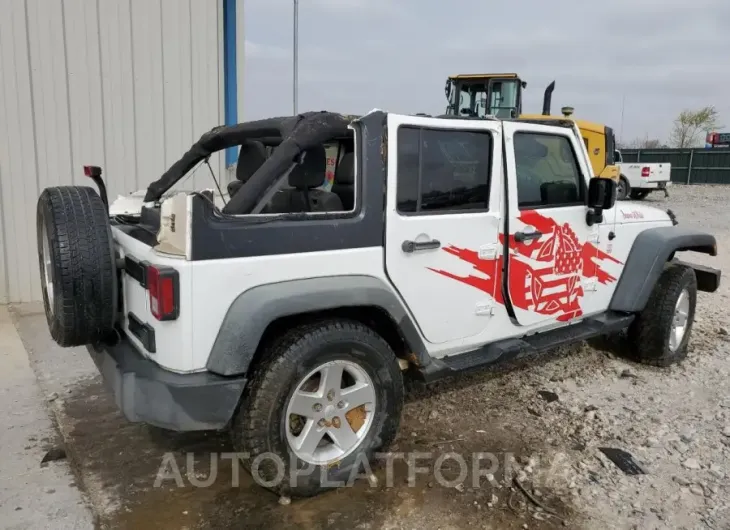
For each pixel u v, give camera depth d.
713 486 3.27
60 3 6.38
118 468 3.38
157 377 2.73
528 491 3.20
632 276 4.71
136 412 2.75
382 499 3.11
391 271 3.23
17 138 6.34
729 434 3.83
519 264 3.82
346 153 3.54
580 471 3.41
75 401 4.19
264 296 2.79
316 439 3.03
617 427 3.95
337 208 3.28
